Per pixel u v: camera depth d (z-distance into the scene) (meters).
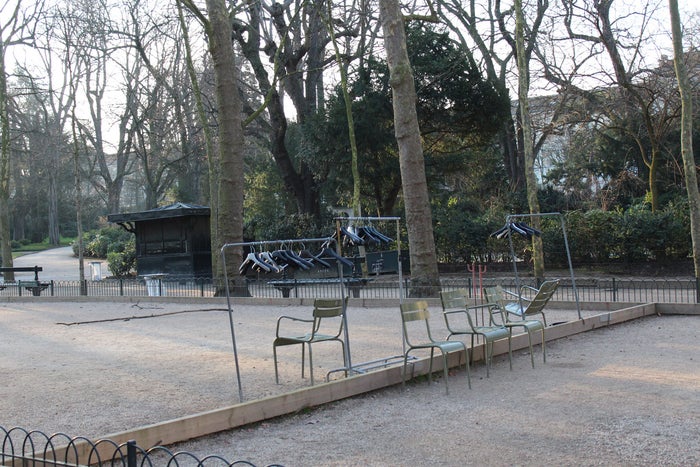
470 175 36.66
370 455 5.94
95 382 9.30
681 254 24.52
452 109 29.44
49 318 18.52
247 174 44.16
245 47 33.31
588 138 33.59
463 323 14.17
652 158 27.17
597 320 12.88
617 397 7.62
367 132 28.44
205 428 6.61
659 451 5.77
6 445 6.48
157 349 12.18
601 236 25.41
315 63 34.41
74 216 84.38
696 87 26.69
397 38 18.89
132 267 36.69
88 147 59.97
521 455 5.80
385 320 15.32
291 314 17.30
